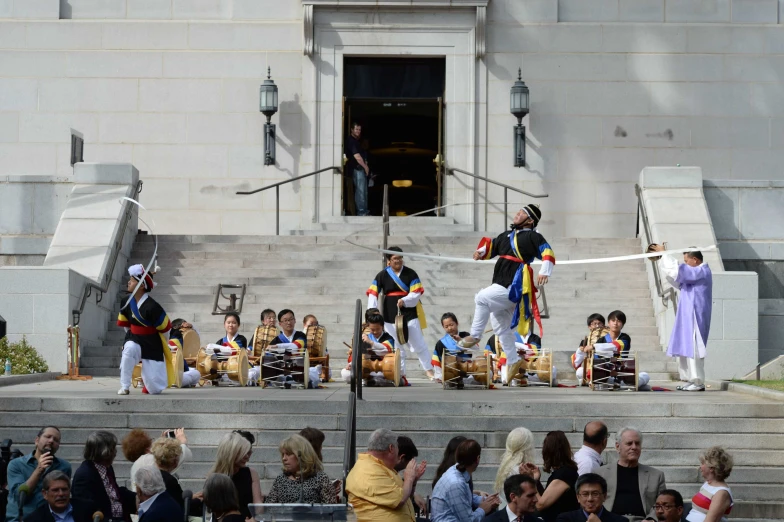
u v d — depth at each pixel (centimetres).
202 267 2578
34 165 3058
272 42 3091
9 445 1284
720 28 3089
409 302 2088
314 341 2020
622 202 3062
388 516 1128
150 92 3078
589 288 2520
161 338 1770
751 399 1722
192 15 3103
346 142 3128
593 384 1931
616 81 3086
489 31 3094
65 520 1142
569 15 3109
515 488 1145
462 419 1571
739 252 2656
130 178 2641
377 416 1579
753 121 3080
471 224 3025
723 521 1233
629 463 1236
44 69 3073
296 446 1177
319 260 2602
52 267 2212
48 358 2188
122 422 1589
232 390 1886
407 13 3080
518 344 2022
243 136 3073
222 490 1085
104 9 3097
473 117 3070
